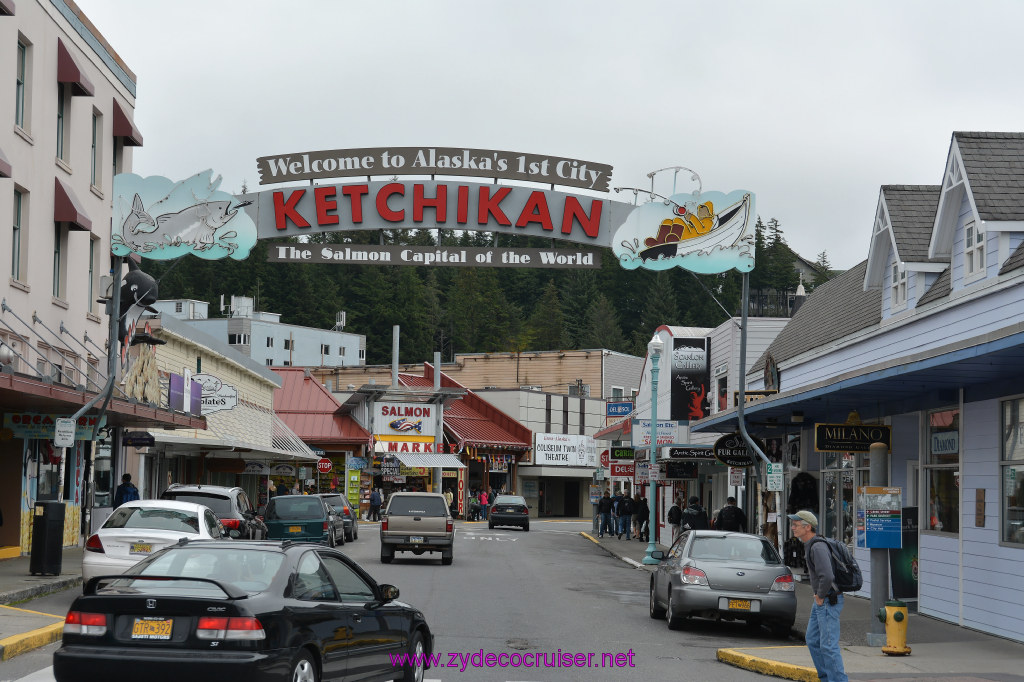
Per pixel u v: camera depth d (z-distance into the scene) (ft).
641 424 118.32
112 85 107.04
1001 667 43.06
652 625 57.72
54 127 91.30
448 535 96.63
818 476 86.43
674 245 73.36
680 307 376.07
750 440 74.95
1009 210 58.03
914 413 65.16
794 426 86.48
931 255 65.51
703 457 109.70
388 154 75.15
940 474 61.31
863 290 85.81
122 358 88.58
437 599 67.00
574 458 269.44
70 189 93.45
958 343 44.78
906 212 72.02
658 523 157.28
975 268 60.90
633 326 393.50
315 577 31.48
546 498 271.28
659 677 40.96
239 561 30.30
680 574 54.90
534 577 86.94
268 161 75.46
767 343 117.50
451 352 388.37
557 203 74.38
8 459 82.43
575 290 399.03
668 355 132.87
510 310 395.75
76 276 96.73
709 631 56.13
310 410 215.72
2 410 79.82
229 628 27.37
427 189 74.90
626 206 74.23
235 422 150.10
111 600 27.94
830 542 37.83
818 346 87.76
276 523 100.99
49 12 90.07
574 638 51.29
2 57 80.59
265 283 355.15
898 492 50.75
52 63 90.99
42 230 88.74
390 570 88.94
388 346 370.73
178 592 28.53
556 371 286.25
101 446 104.27
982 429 55.26
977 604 55.06
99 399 73.00
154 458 123.54
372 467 212.23
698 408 129.90
